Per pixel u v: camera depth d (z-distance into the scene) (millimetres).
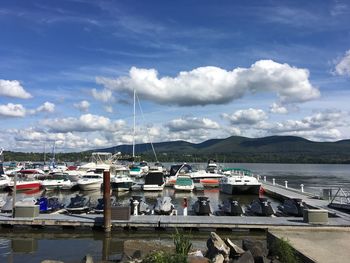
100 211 24812
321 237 16547
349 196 28859
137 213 24781
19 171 59406
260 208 25609
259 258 13555
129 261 13844
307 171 133000
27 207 22172
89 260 14633
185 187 47500
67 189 48281
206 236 20812
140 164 80750
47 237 20594
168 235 20906
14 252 17859
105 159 80125
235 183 43375
